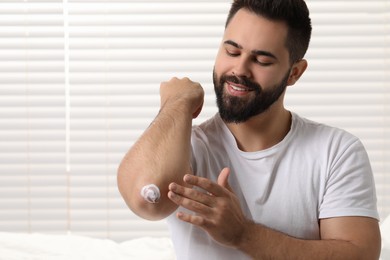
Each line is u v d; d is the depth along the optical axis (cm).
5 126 336
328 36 333
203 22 331
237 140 170
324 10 332
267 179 167
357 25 334
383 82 336
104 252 241
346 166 166
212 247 166
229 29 159
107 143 336
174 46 332
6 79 334
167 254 240
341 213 163
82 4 330
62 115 336
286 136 168
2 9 331
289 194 167
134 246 249
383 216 336
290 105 335
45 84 335
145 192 148
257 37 155
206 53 333
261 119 166
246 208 168
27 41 332
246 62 156
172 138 156
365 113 336
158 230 342
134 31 331
